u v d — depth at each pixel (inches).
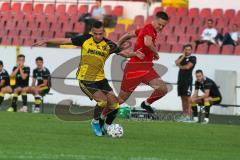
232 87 2551.7
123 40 1835.6
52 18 3518.7
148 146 1492.4
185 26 3230.8
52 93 2664.9
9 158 1222.3
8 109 2504.9
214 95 2354.8
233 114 2551.7
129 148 1438.2
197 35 3169.3
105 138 1603.1
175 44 3061.0
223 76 2554.1
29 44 3380.9
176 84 2452.0
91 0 3732.8
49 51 2851.9
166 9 3363.7
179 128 1943.9
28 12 3619.6
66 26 3420.3
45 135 1616.6
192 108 2351.1
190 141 1632.6
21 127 1791.3
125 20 3526.1
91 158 1259.2
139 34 1835.6
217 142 1637.6
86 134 1672.0
